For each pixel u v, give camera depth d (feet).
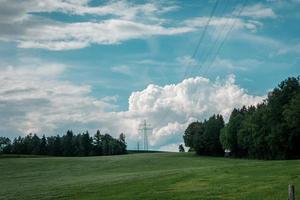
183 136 648.79
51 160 452.35
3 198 168.45
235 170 198.18
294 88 396.37
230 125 521.24
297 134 372.58
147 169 342.03
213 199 118.42
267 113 399.03
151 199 127.85
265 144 417.90
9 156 559.38
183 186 154.30
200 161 432.25
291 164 203.51
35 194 174.81
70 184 210.18
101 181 210.38
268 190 123.75
